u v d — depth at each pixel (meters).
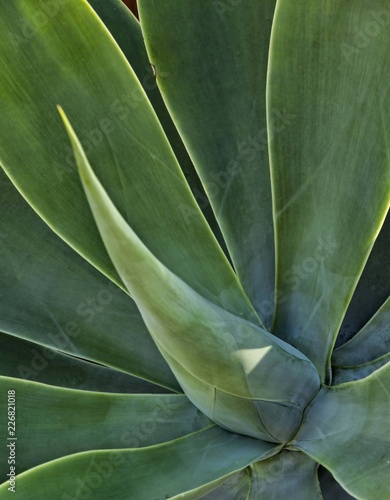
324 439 1.04
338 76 1.06
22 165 1.09
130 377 1.27
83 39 1.08
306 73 1.06
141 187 1.11
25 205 1.19
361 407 1.03
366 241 1.05
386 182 1.03
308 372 1.05
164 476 1.05
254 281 1.19
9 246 1.19
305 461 1.10
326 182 1.09
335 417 1.05
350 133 1.07
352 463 0.97
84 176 0.83
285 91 1.07
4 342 1.24
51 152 1.10
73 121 1.10
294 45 1.05
